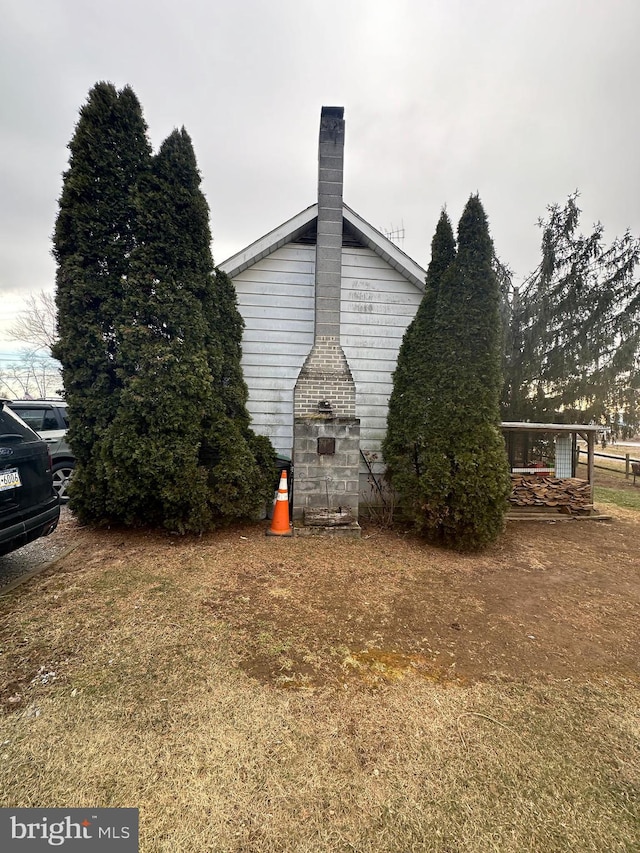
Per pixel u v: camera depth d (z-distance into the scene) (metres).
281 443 5.79
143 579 3.22
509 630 2.61
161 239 4.23
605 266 9.83
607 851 1.25
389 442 5.14
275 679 2.04
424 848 1.24
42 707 1.81
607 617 2.83
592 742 1.70
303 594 3.05
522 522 5.52
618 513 6.21
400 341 5.93
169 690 1.94
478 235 4.36
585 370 9.91
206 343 4.65
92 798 1.39
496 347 4.34
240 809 1.35
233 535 4.42
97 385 4.17
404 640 2.45
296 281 5.79
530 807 1.39
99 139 4.09
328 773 1.50
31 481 3.14
